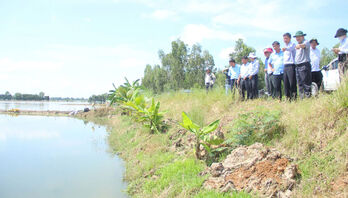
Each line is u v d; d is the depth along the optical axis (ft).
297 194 12.68
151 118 31.07
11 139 42.57
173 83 96.68
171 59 97.81
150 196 17.49
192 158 20.21
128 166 25.27
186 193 15.56
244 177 14.65
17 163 28.17
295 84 25.49
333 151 14.38
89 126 59.88
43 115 96.12
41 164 27.66
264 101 28.63
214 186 15.01
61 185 21.59
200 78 93.15
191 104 34.60
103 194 19.67
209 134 20.52
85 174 24.30
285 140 17.13
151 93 51.90
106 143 38.81
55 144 38.42
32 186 21.25
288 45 25.26
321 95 19.07
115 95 52.49
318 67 27.78
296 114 19.03
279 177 13.76
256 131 19.47
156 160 22.76
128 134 37.06
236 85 34.71
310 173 13.74
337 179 12.62
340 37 22.74
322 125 16.49
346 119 15.78
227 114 27.35
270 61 29.68
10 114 99.45
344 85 17.26
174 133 27.63
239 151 16.84
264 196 13.01
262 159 15.40
